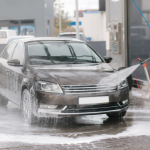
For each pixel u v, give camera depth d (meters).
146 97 14.39
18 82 10.58
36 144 7.87
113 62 19.83
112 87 9.63
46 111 9.30
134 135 8.57
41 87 9.40
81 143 7.93
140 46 17.22
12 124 9.83
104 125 9.70
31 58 10.90
